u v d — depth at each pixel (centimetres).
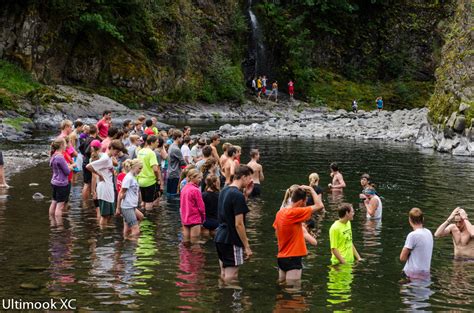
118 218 1228
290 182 1719
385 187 1662
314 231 1155
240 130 3416
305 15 5931
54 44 4009
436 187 1662
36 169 1831
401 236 1123
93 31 4244
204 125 3747
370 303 761
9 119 3009
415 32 6225
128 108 4034
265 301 761
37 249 984
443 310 740
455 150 2459
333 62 6112
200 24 5191
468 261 962
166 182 1611
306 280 851
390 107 5825
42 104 3403
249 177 855
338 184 1612
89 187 1416
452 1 6122
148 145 1344
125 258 945
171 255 969
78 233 1098
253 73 5662
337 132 3403
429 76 6172
